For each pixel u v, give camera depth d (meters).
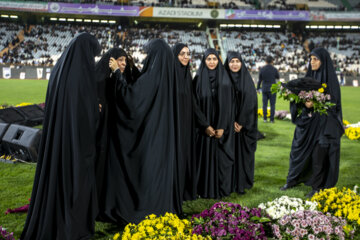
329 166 5.43
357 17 52.50
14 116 10.62
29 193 5.49
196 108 5.28
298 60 48.81
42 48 48.31
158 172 4.41
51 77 4.01
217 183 5.46
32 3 49.03
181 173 4.75
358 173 6.93
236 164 5.73
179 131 4.61
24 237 3.83
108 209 4.48
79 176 3.81
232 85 5.61
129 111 4.40
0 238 3.62
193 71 41.44
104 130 4.55
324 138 5.30
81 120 3.85
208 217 3.93
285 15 52.28
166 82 4.48
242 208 4.07
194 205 5.21
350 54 51.31
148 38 52.38
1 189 5.66
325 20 52.78
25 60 44.50
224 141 5.50
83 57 3.93
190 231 3.81
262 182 6.32
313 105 5.30
